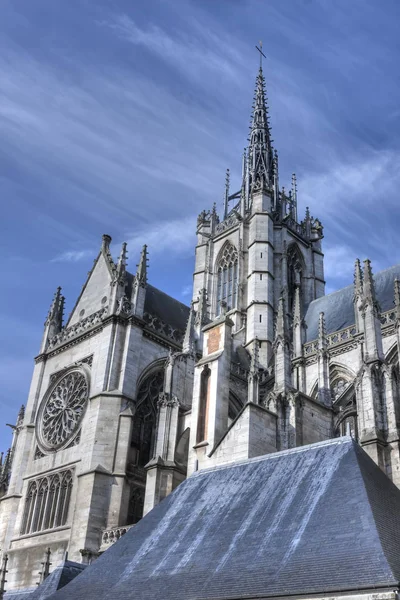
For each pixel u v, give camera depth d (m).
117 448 71.12
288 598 29.12
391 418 47.66
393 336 70.44
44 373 87.81
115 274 83.62
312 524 33.88
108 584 38.91
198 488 46.62
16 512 78.88
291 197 119.75
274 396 55.72
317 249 114.00
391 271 86.06
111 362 76.38
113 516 67.25
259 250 103.62
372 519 31.41
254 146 125.44
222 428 56.22
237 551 35.25
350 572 28.45
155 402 79.38
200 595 32.47
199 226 117.88
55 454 78.00
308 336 87.44
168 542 40.75
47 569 62.38
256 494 40.91
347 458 38.75
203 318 79.44
